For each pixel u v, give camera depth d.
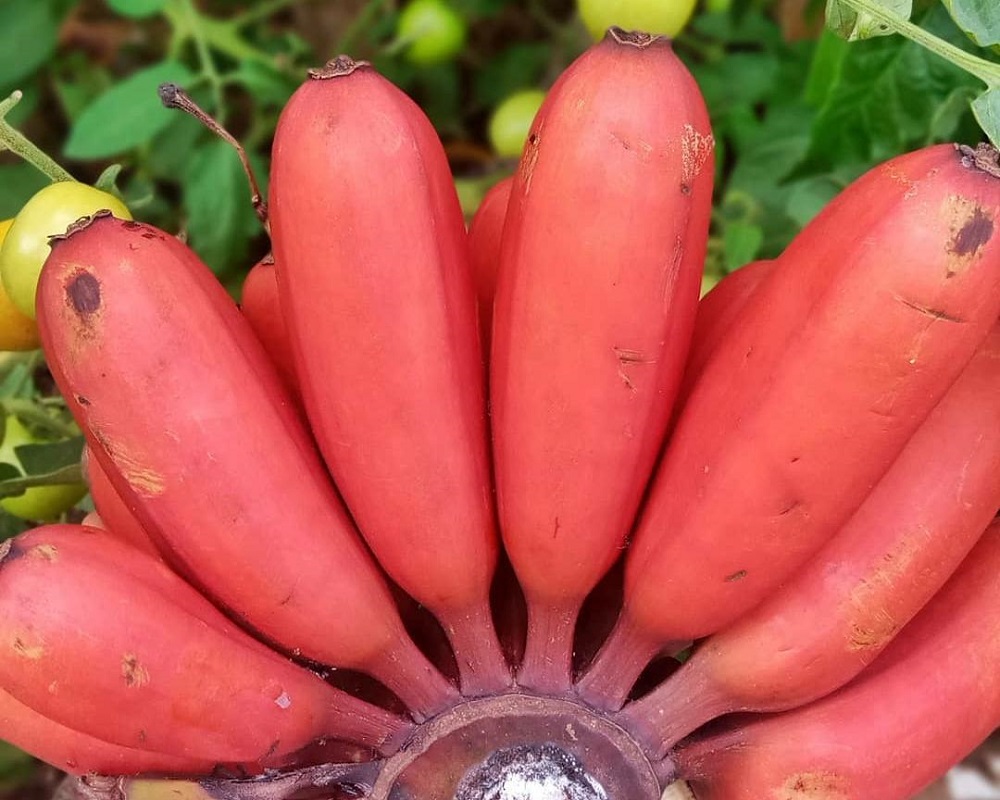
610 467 0.25
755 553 0.25
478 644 0.28
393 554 0.26
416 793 0.27
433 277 0.24
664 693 0.28
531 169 0.24
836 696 0.28
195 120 0.60
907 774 0.28
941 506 0.26
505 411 0.26
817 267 0.23
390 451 0.25
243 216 0.55
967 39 0.39
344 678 0.29
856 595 0.26
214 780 0.27
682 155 0.23
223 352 0.25
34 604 0.23
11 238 0.33
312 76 0.24
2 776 0.59
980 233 0.22
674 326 0.25
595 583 0.28
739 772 0.28
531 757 0.27
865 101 0.44
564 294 0.24
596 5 0.45
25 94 0.61
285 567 0.25
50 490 0.43
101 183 0.36
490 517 0.27
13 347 0.38
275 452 0.25
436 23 0.64
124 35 0.72
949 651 0.28
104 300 0.24
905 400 0.23
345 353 0.24
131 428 0.24
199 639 0.25
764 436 0.24
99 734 0.25
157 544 0.27
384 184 0.24
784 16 0.64
